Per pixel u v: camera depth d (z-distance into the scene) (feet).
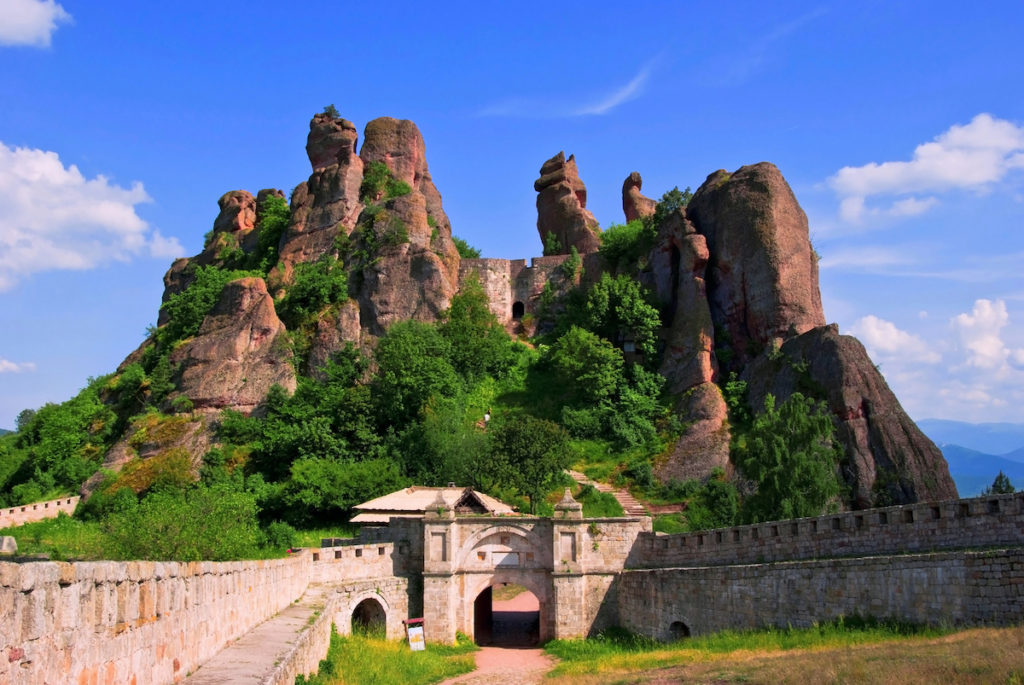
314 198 329.93
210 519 146.00
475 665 141.18
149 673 55.77
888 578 101.19
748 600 122.62
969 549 99.40
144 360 312.29
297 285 295.28
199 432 258.57
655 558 157.48
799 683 78.59
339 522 216.95
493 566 163.94
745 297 264.31
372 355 278.87
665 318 282.36
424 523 162.30
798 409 176.14
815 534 123.85
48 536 204.74
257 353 277.64
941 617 94.07
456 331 284.61
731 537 140.15
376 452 241.35
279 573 115.75
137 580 53.47
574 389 270.67
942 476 208.23
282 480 239.30
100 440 280.92
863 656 83.87
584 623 158.71
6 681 36.86
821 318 266.77
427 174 354.95
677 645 126.31
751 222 267.39
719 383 257.96
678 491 224.53
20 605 38.37
